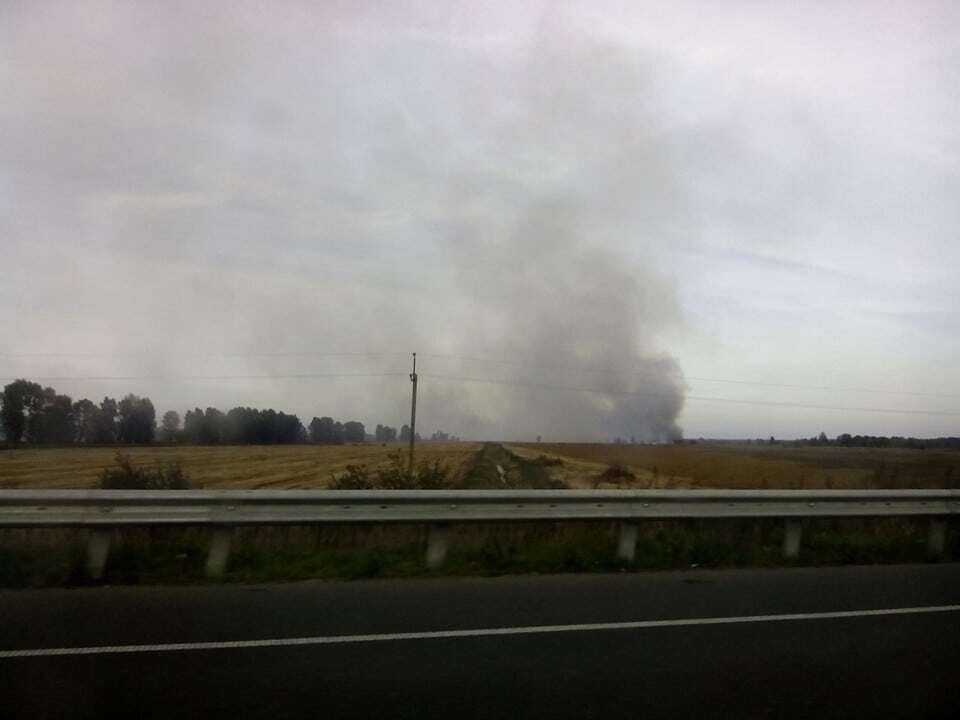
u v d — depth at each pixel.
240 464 41.69
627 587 9.42
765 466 33.44
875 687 6.05
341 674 6.10
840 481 18.11
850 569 11.06
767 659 6.70
